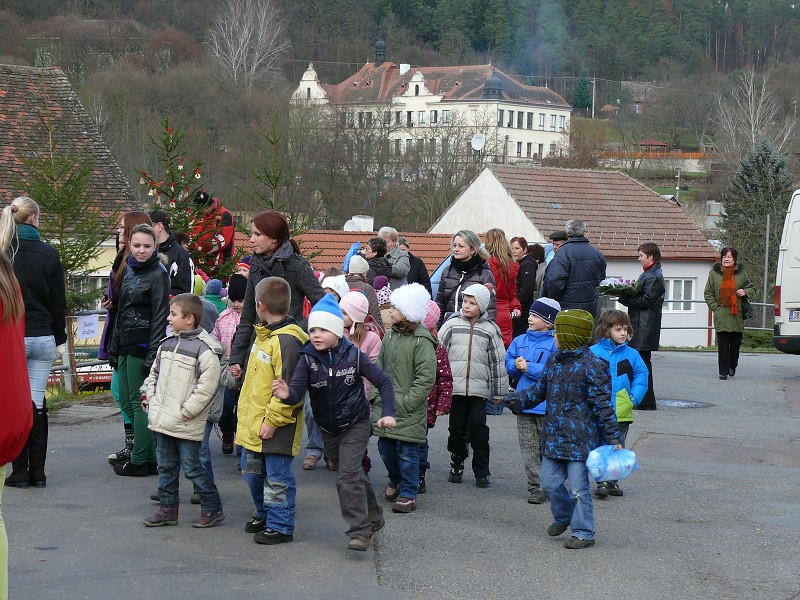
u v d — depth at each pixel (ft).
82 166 48.01
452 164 185.57
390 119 192.44
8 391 15.52
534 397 22.89
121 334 27.50
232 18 233.14
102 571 19.63
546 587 19.24
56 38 200.54
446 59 385.09
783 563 21.02
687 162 294.46
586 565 20.72
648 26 355.77
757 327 98.78
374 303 29.99
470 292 27.86
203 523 22.99
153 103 186.60
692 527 23.98
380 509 22.52
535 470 26.18
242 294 30.14
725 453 33.19
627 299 41.98
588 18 380.17
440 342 28.09
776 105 242.78
